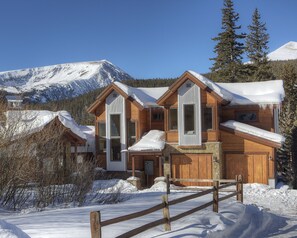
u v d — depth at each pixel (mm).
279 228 13672
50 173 17734
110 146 31547
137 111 31141
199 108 28250
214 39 55031
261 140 27672
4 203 16719
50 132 19688
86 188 18000
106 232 9586
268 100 29188
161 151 28656
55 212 13758
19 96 21125
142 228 8766
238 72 53844
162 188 26156
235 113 30188
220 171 28062
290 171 31781
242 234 11734
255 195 23172
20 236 6496
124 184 26969
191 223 11094
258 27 60812
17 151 16734
